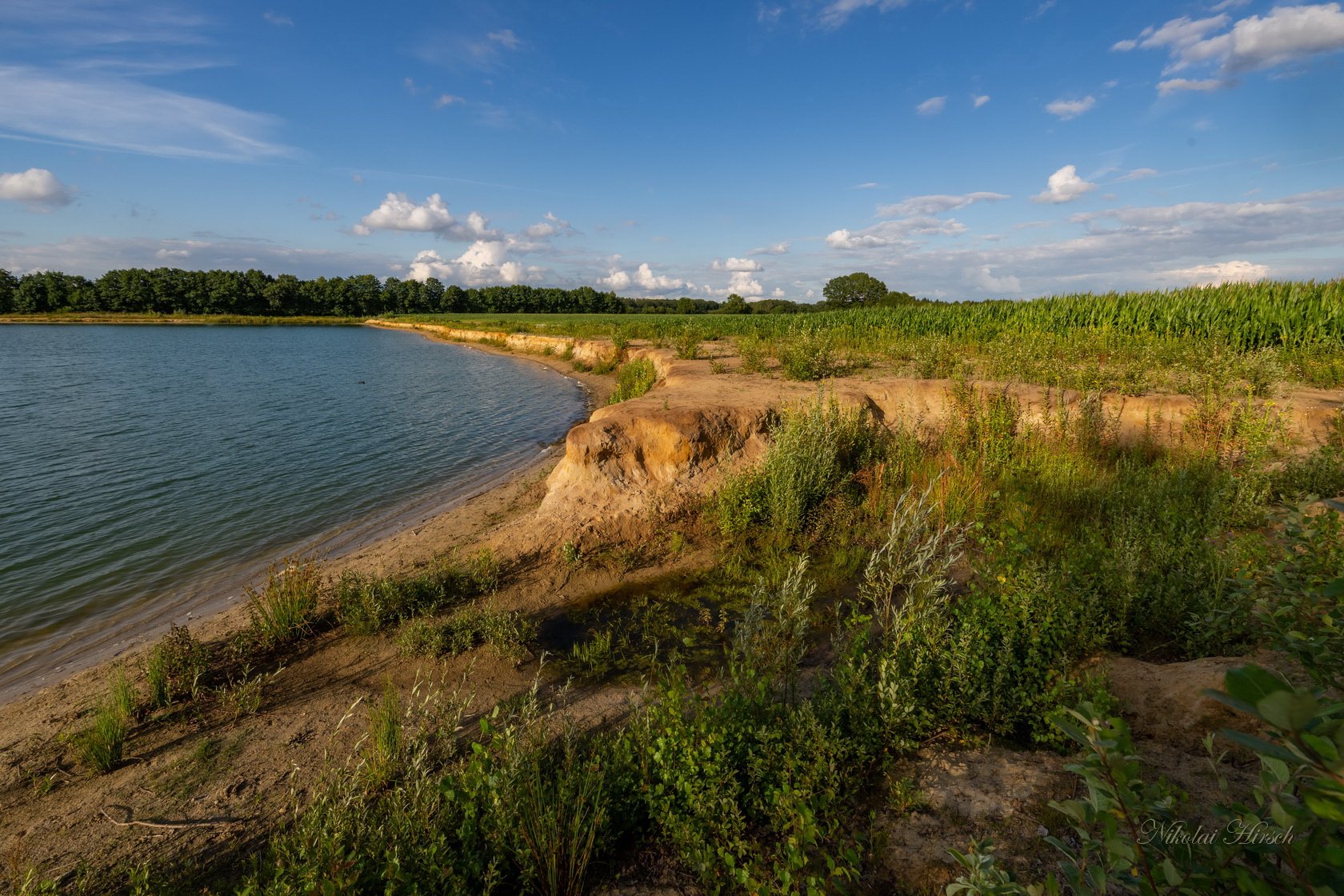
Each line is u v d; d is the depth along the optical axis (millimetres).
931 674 4727
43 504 12164
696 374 16797
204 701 6117
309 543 10453
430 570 8633
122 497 12664
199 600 8492
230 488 13359
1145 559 5910
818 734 4133
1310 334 14195
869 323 27375
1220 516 6914
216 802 4812
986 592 5586
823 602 7539
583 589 8289
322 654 6934
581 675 6445
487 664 6668
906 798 3895
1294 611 3555
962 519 8383
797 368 14961
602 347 35688
